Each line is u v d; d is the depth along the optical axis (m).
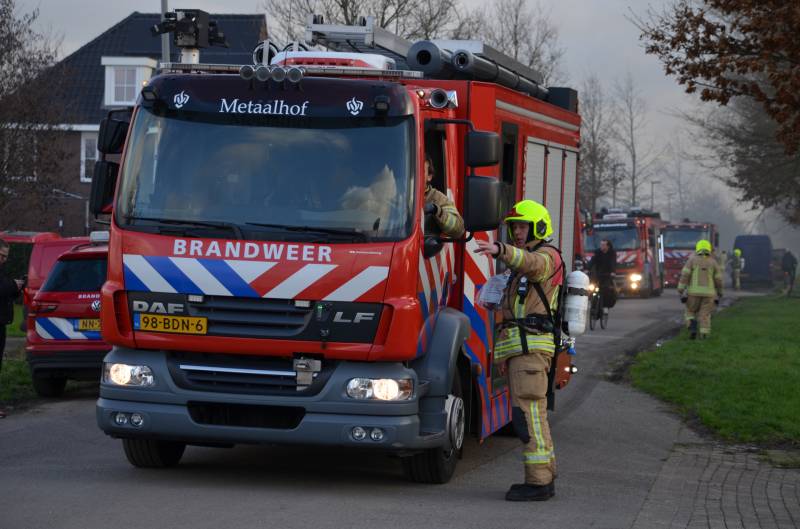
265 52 10.70
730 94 14.42
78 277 15.00
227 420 8.82
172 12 19.80
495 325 10.65
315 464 10.34
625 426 13.36
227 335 8.62
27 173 32.41
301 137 8.88
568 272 13.37
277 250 8.61
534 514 8.34
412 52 10.68
